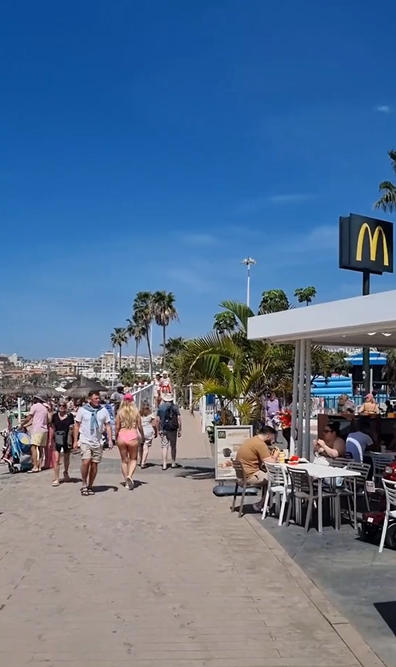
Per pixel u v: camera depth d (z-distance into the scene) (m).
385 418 13.97
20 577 6.99
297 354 11.62
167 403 16.17
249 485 10.38
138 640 5.24
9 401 40.62
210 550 8.16
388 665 4.74
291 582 6.82
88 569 7.31
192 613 5.88
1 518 10.07
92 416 12.09
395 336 10.84
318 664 4.80
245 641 5.23
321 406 27.78
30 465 16.05
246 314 13.88
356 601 6.21
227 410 14.38
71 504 11.24
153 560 7.69
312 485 9.21
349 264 11.87
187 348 13.83
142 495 12.15
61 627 5.52
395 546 8.19
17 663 4.76
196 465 17.05
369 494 11.33
